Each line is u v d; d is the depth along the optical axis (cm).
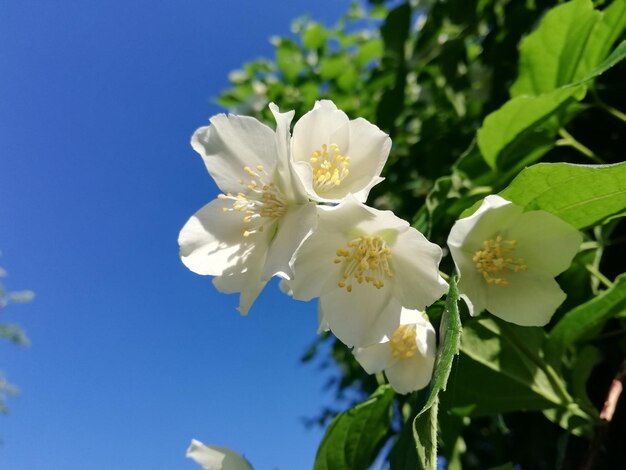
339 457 14
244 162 11
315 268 11
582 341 14
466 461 19
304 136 11
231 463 14
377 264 11
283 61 28
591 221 12
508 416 18
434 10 23
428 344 11
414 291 11
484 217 11
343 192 11
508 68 21
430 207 15
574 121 19
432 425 8
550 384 13
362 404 14
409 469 9
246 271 11
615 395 13
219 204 12
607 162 19
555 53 16
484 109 22
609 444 16
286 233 10
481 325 14
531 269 12
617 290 12
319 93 28
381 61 26
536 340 14
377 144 11
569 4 15
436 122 25
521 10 21
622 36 15
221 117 11
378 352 13
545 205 11
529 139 16
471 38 24
